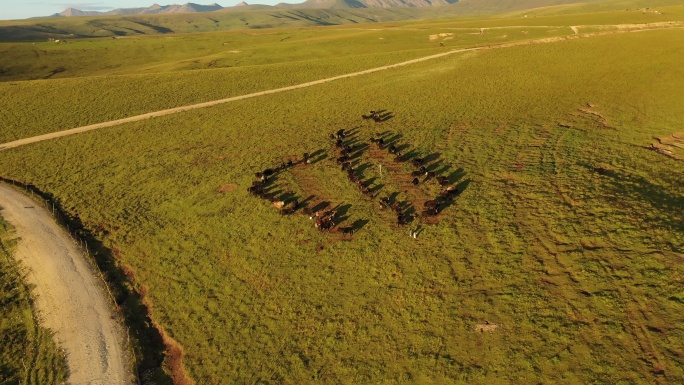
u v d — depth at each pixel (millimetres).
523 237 28922
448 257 28609
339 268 29672
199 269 32094
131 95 76000
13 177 48625
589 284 23672
